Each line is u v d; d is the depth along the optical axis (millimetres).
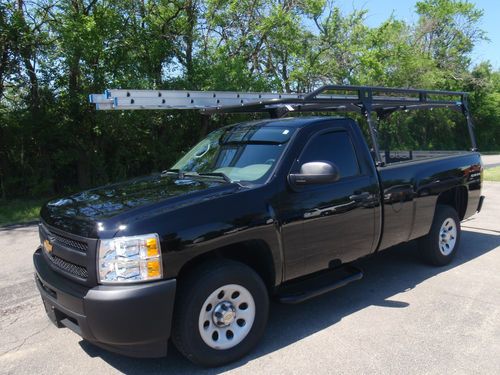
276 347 3680
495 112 40812
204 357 3285
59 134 14086
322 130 4250
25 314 4570
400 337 3799
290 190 3809
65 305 3148
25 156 14070
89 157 14945
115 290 2936
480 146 41500
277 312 4387
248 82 17031
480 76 41312
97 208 3406
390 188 4719
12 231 9289
